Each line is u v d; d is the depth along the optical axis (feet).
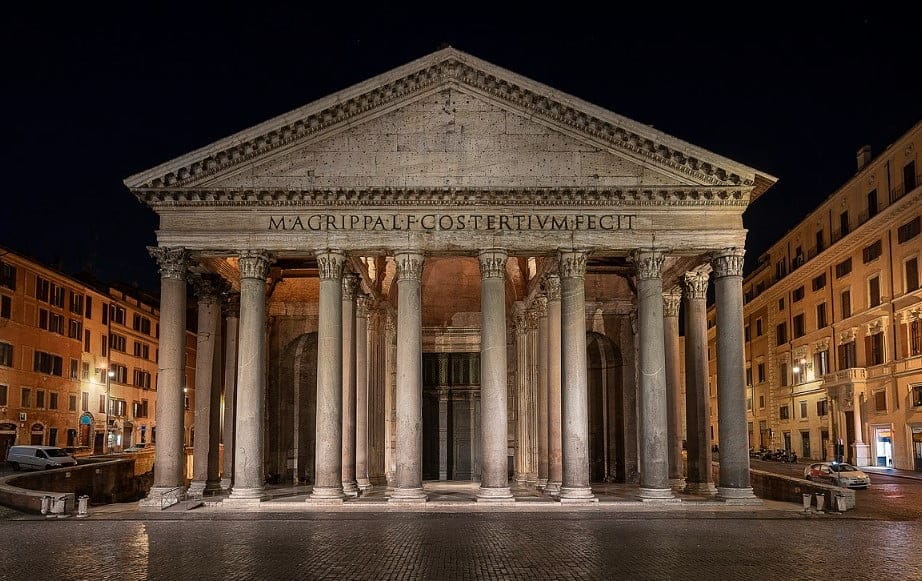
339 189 103.71
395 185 104.12
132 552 69.15
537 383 135.13
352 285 121.39
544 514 95.76
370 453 140.36
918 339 164.76
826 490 99.66
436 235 104.99
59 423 211.00
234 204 105.09
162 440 104.01
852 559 65.26
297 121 104.68
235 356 131.75
